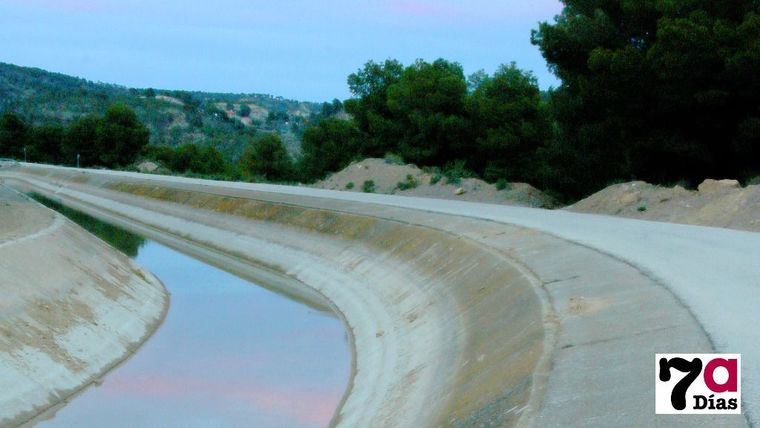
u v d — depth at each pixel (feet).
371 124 227.61
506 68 185.88
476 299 57.98
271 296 101.40
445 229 85.51
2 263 74.84
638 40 120.06
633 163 117.39
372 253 97.04
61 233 99.25
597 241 60.75
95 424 57.21
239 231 144.25
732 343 29.84
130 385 66.64
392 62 236.63
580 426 26.20
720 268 45.39
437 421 38.04
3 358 61.00
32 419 58.08
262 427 55.77
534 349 36.40
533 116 181.06
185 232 162.91
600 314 38.42
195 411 59.93
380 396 53.98
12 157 455.22
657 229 68.33
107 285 90.99
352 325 82.02
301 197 148.36
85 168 389.80
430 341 58.34
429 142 197.26
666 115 111.65
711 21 105.50
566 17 135.54
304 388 64.34
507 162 180.96
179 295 103.86
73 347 70.69
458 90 195.93
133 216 197.98
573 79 128.26
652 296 38.91
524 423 28.02
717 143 111.65
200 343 79.71
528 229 73.00
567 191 143.54
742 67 99.14
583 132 124.77
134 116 418.51
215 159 390.42
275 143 285.23
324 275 103.65
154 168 375.66
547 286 48.19
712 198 88.17
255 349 76.74
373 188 181.37
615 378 29.19
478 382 39.01
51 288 77.82
